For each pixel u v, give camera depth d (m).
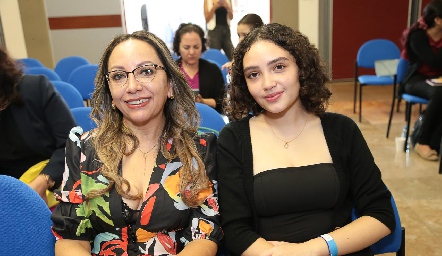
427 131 3.27
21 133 1.61
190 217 1.19
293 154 1.28
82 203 1.13
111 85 1.15
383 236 1.21
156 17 6.26
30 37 5.70
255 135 1.31
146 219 1.13
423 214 2.44
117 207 1.12
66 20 5.75
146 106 1.15
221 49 5.44
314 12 6.01
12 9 5.55
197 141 1.26
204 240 1.16
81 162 1.18
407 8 6.25
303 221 1.25
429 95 3.23
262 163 1.27
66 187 1.16
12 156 1.65
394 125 4.21
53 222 1.11
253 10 6.21
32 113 1.61
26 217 1.03
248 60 1.23
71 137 1.23
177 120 1.24
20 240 1.02
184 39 2.87
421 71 3.46
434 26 3.31
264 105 1.25
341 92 5.77
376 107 4.93
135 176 1.18
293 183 1.22
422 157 3.31
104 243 1.15
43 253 1.07
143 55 1.13
